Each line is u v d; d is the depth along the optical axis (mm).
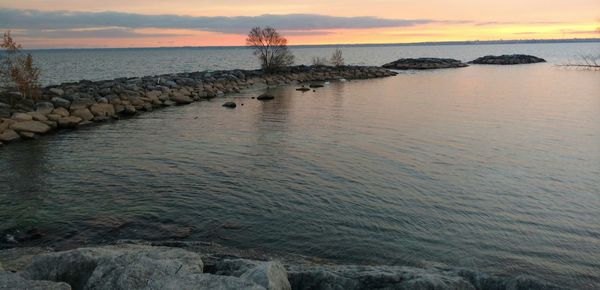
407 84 71812
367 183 19781
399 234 14688
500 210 16734
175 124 35625
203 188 19234
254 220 15820
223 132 32031
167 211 16641
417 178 20453
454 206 17094
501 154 24734
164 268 7953
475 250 13602
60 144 28234
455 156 24312
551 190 18875
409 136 29734
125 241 14047
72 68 122375
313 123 35469
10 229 15039
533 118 36375
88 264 8570
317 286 9320
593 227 15281
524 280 9633
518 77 81500
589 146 26469
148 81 57781
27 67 38875
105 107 38938
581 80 73000
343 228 15133
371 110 42406
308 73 84000
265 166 22641
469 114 38969
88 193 18672
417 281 9164
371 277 9430
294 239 14320
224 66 132125
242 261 10008
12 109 34594
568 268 12586
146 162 23594
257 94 59094
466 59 186375
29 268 8469
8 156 25156
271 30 82188
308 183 19828
